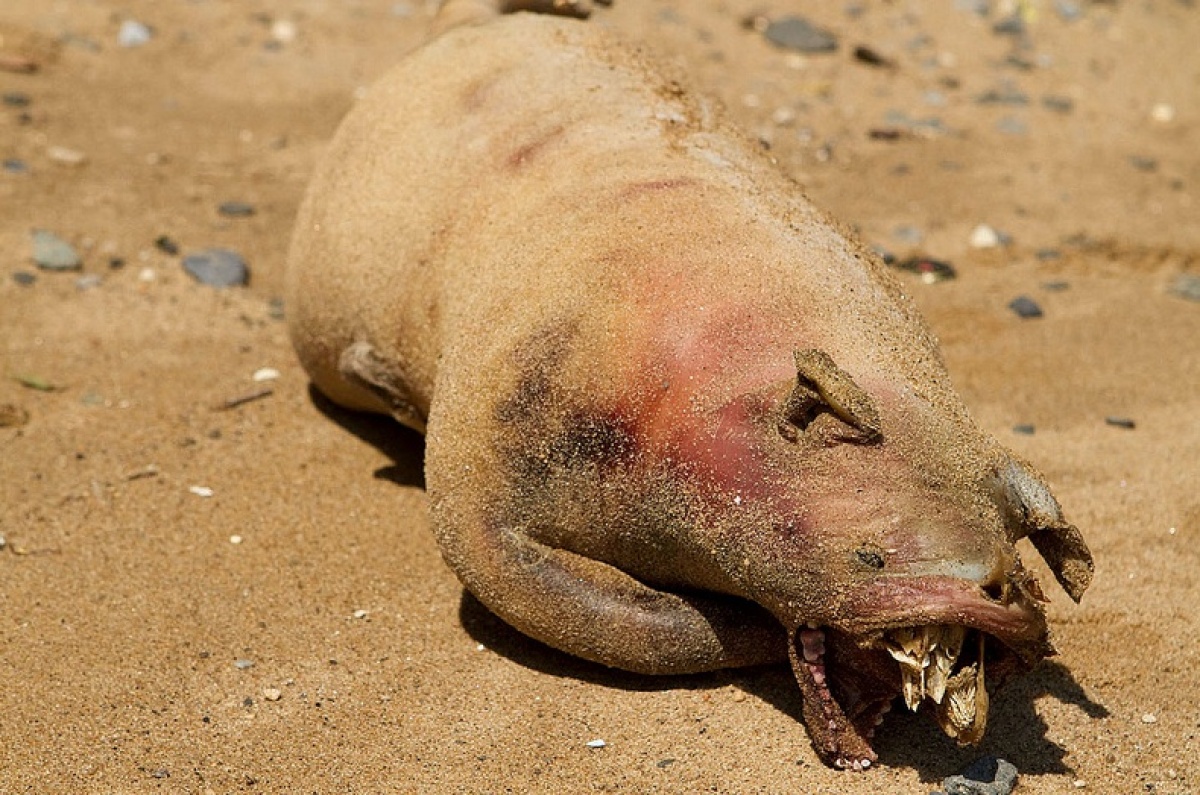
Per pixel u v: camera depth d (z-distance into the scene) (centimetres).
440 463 392
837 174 756
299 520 468
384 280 449
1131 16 991
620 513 370
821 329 361
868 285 386
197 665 399
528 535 385
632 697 385
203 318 596
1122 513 473
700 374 358
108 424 519
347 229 466
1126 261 683
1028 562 445
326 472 496
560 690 389
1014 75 892
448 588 434
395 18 896
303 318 495
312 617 421
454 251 429
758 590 350
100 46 830
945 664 329
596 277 381
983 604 319
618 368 366
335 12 897
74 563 442
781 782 353
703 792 350
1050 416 538
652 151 421
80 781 356
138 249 639
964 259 675
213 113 780
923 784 351
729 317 363
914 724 372
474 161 441
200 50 841
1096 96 875
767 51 890
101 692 387
